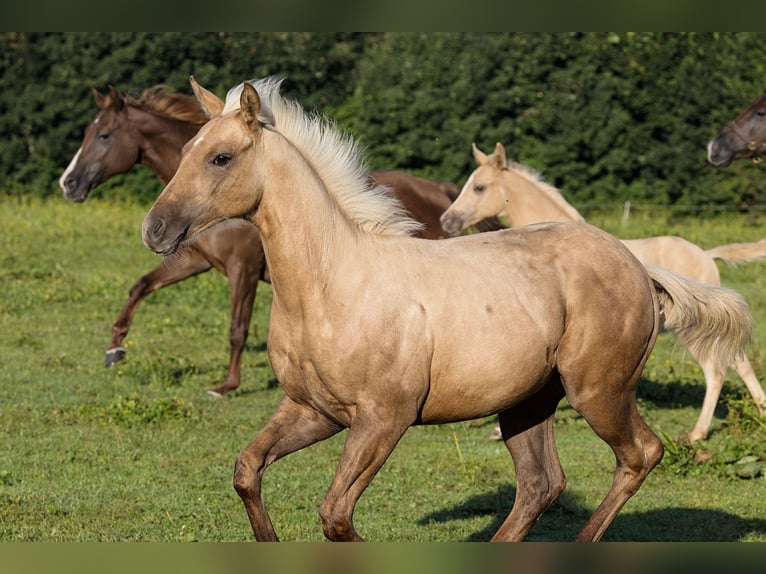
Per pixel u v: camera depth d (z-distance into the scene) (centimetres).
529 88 3225
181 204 680
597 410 775
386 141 3169
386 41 3325
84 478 1045
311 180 711
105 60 3167
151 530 882
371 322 694
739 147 1598
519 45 3225
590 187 3266
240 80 3169
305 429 740
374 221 740
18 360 1598
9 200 3152
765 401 1302
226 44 3203
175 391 1459
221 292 2141
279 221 704
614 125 3191
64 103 3167
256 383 1538
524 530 791
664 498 1031
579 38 3244
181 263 1486
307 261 702
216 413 1354
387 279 709
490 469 1123
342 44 3325
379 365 693
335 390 700
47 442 1174
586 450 1208
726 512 987
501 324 724
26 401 1357
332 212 716
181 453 1157
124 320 1489
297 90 3238
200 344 1781
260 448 724
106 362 1486
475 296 723
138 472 1076
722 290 851
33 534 859
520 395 752
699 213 3219
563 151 3195
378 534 891
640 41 3225
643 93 3238
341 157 742
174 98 1577
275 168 702
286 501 991
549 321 744
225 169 688
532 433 813
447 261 734
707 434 1277
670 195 3275
